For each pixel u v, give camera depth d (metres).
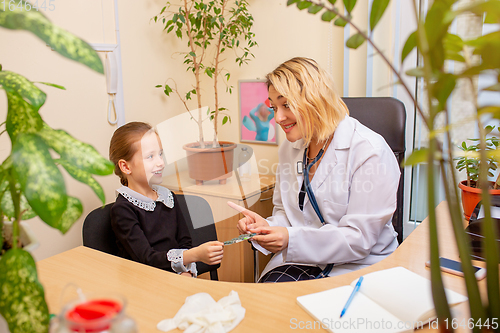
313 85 1.33
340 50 2.12
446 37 0.36
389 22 1.88
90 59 0.40
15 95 0.49
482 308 0.36
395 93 1.92
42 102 0.49
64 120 1.82
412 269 0.96
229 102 2.59
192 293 0.89
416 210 2.01
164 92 2.38
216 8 2.32
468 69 0.33
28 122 0.49
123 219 1.32
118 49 2.05
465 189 1.35
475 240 0.99
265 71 2.41
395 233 1.43
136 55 2.18
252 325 0.75
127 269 1.02
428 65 0.34
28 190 0.41
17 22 0.39
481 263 0.96
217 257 1.25
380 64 1.93
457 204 0.37
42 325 0.48
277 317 0.78
